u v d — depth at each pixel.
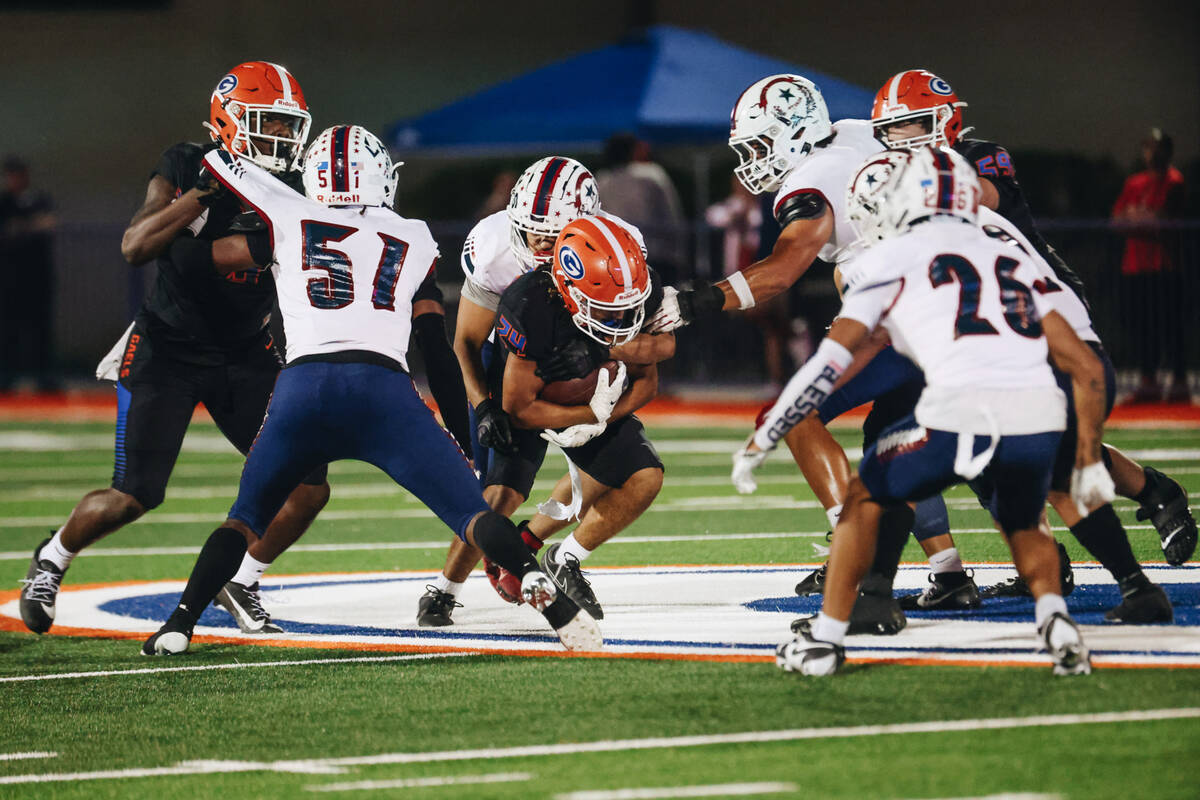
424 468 18.69
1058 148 69.44
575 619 18.27
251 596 21.36
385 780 13.71
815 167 20.50
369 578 26.05
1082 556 25.08
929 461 16.33
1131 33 68.94
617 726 15.13
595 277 18.48
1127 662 16.73
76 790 13.93
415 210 71.50
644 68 58.88
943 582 20.84
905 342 16.59
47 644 20.88
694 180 70.50
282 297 19.28
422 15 76.75
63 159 78.25
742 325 58.97
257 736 15.52
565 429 19.84
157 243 20.05
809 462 21.19
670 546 28.53
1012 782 12.78
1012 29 69.69
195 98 77.69
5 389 65.69
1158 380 51.84
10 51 78.50
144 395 20.92
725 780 13.16
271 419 19.02
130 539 31.72
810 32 71.56
